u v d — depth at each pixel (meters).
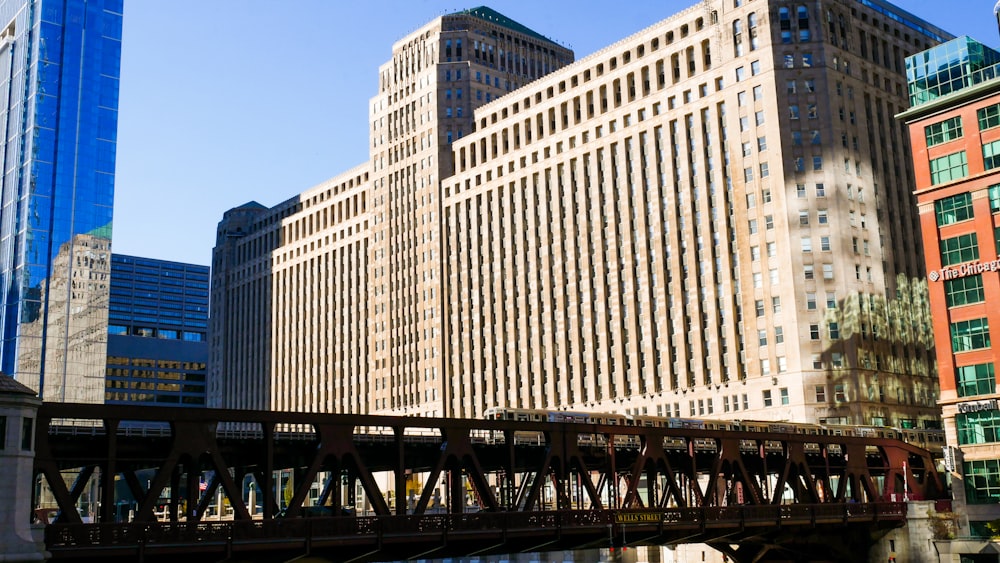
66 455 54.03
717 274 129.62
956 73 88.12
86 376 198.25
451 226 171.75
